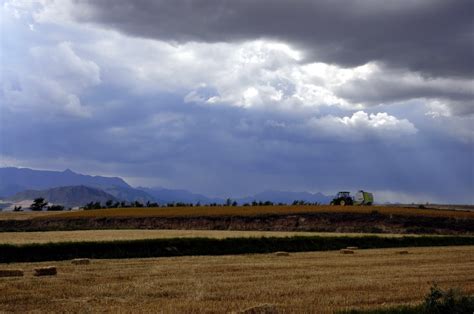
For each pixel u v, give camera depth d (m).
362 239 49.47
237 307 16.55
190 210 81.25
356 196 90.62
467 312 14.52
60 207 128.50
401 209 75.50
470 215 71.00
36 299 18.20
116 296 19.02
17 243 36.88
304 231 65.50
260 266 29.34
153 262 32.09
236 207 84.06
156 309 16.20
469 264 31.36
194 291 20.02
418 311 14.89
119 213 80.50
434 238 52.25
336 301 17.98
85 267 29.03
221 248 42.22
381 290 20.56
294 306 16.83
